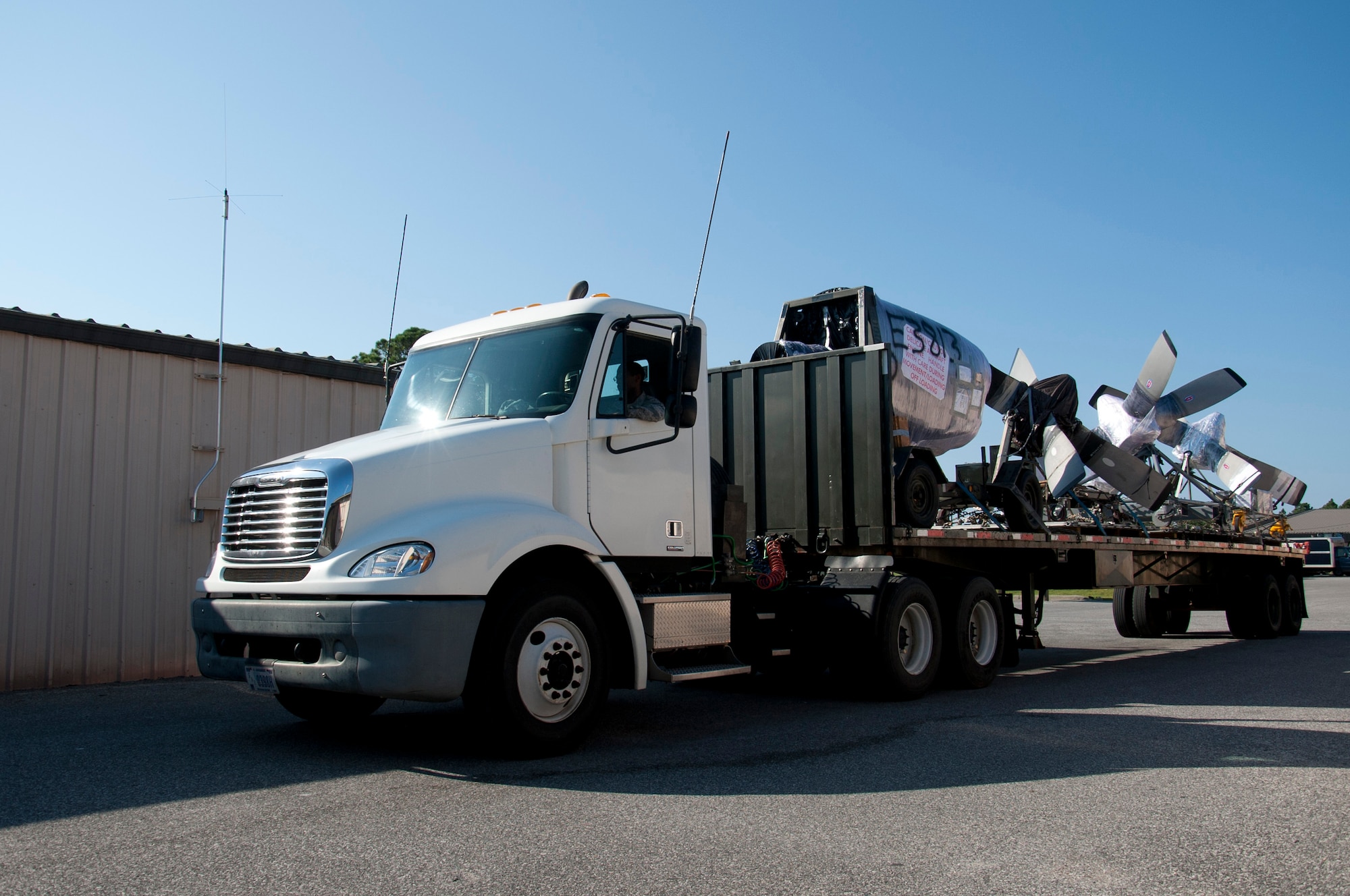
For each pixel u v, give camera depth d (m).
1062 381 11.45
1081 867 3.61
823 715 7.36
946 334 10.37
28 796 4.62
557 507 5.92
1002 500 10.20
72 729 6.63
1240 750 5.83
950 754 5.72
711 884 3.40
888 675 8.01
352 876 3.46
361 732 6.46
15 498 8.80
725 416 9.39
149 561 9.63
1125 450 12.17
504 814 4.29
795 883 3.41
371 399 11.61
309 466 5.41
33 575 8.85
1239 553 14.92
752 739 6.25
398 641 4.89
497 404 6.32
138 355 9.71
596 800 4.54
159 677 9.61
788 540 8.79
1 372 8.78
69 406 9.20
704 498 6.86
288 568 5.32
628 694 8.74
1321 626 18.88
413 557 5.05
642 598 6.20
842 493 8.51
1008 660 10.09
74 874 3.47
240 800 4.53
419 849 3.77
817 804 4.50
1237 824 4.20
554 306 6.52
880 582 8.10
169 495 9.82
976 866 3.61
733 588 7.57
